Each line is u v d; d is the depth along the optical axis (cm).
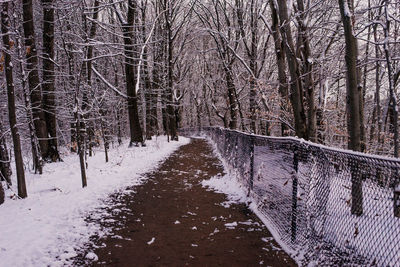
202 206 654
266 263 388
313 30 1231
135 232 500
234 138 984
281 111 1250
